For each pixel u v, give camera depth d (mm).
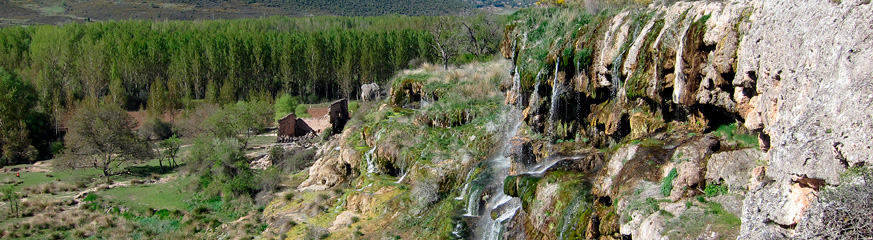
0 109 59344
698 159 14188
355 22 150500
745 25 14133
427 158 29203
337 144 44188
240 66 87062
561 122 22828
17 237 33250
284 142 59469
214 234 31641
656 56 17531
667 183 13922
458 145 29859
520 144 23203
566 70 22234
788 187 9938
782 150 10375
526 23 27719
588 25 22047
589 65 21000
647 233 12664
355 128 40188
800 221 9148
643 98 18766
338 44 88688
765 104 12922
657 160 15062
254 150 56062
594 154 18656
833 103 9719
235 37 87375
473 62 50500
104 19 182625
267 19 149125
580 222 15555
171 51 90062
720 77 14961
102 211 38406
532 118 24484
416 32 89375
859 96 9148
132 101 84938
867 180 8516
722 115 16047
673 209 12977
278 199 35406
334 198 31484
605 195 15672
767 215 10047
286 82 87750
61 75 83500
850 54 9695
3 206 39406
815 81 10688
